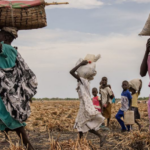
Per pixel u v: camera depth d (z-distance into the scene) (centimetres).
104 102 1086
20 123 541
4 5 537
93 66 741
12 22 546
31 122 1216
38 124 1148
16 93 530
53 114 1558
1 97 518
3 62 530
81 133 724
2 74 520
